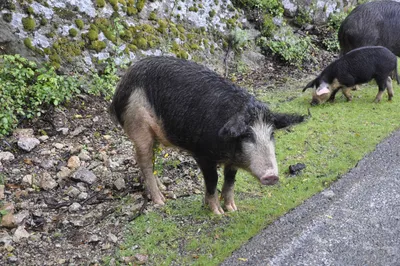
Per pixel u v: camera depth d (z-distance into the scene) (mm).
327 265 1827
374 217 2143
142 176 2479
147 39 3783
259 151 1860
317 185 2457
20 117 2918
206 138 1971
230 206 2250
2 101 2807
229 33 4426
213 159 2041
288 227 2090
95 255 1918
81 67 3361
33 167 2531
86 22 3490
